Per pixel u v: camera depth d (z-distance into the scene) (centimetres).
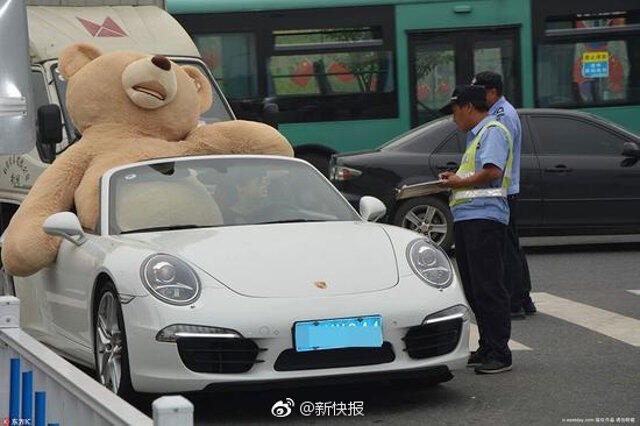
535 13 2583
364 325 894
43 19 1616
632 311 1383
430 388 1014
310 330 884
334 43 2606
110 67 1228
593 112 2584
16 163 1568
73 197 1152
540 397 971
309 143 2609
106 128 1215
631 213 1909
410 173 1923
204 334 877
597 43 2588
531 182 1897
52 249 1087
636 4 2586
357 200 1934
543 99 2584
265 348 880
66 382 575
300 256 933
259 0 2600
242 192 1061
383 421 909
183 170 1078
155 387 889
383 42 2605
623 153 1895
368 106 2608
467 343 945
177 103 1241
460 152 1934
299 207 1056
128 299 904
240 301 888
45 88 1546
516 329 1288
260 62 2602
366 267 932
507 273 1109
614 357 1126
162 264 909
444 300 929
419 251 956
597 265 1778
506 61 2594
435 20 2594
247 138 1236
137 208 1038
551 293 1532
